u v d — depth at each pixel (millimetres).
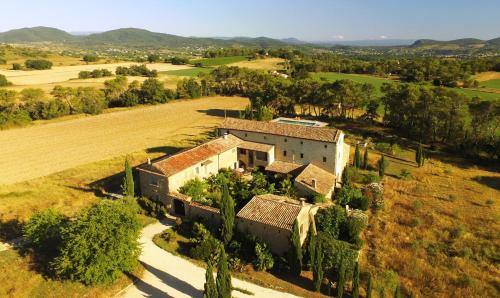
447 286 32125
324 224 40062
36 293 30469
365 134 84625
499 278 33094
